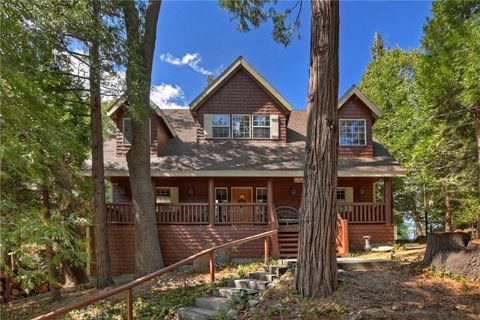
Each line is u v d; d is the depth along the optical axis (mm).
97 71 9812
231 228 13117
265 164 13719
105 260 10820
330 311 5441
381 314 5188
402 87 23922
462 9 12547
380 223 13477
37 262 8547
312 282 6059
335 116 6262
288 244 12531
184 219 13195
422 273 6895
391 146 21156
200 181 15594
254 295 6734
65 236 7457
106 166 13555
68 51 9352
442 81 12398
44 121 7391
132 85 10195
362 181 15766
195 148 14945
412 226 27766
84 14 8781
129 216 12969
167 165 13633
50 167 8820
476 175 14000
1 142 6422
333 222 6184
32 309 9844
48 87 9836
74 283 14070
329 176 6156
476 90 10727
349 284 6391
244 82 15531
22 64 7094
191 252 12953
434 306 5457
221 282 7918
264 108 15438
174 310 6988
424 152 14844
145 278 6168
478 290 5969
